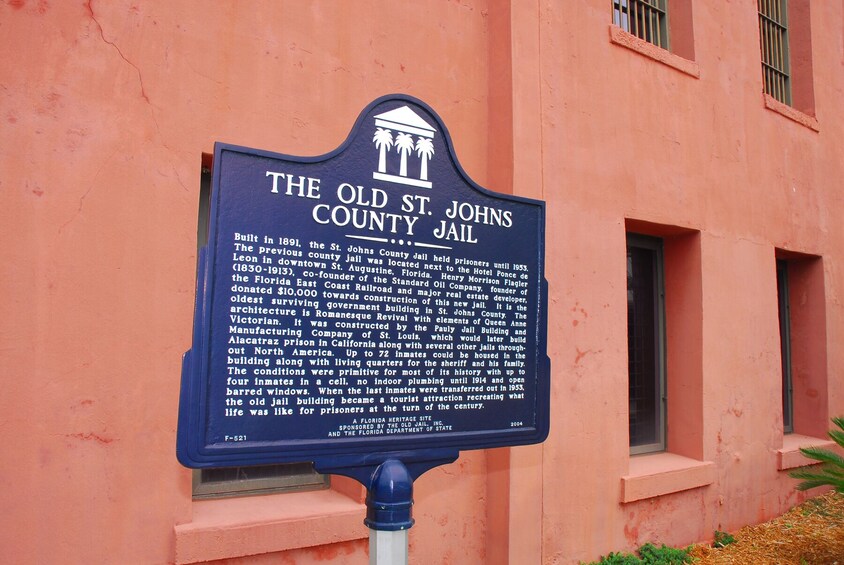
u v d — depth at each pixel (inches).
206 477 154.1
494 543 175.3
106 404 128.7
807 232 298.4
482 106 191.3
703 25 255.6
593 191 206.5
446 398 112.0
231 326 94.9
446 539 171.6
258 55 152.4
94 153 130.8
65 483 124.0
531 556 176.1
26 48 126.6
